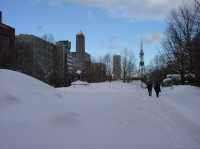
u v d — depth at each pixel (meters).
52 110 11.44
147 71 105.44
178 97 26.02
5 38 84.00
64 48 131.50
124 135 9.42
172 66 48.31
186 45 39.25
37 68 80.62
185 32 40.41
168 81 56.34
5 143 7.91
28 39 101.69
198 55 34.97
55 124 9.87
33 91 14.27
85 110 12.52
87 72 99.25
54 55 113.25
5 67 64.25
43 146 7.92
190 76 42.00
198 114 15.73
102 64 105.12
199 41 34.72
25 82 15.43
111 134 9.44
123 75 98.50
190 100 23.08
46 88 16.61
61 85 77.00
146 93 34.16
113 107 14.30
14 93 12.67
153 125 11.26
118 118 11.78
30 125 9.50
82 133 9.32
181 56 41.66
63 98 15.76
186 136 9.95
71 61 146.50
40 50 103.56
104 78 101.62
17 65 68.44
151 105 17.92
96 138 8.92
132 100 19.27
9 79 14.56
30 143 8.08
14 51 70.94
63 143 8.27
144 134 9.76
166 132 10.30
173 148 8.37
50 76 79.25
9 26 86.25
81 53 176.75
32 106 11.73
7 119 9.84
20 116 10.30
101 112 12.49
